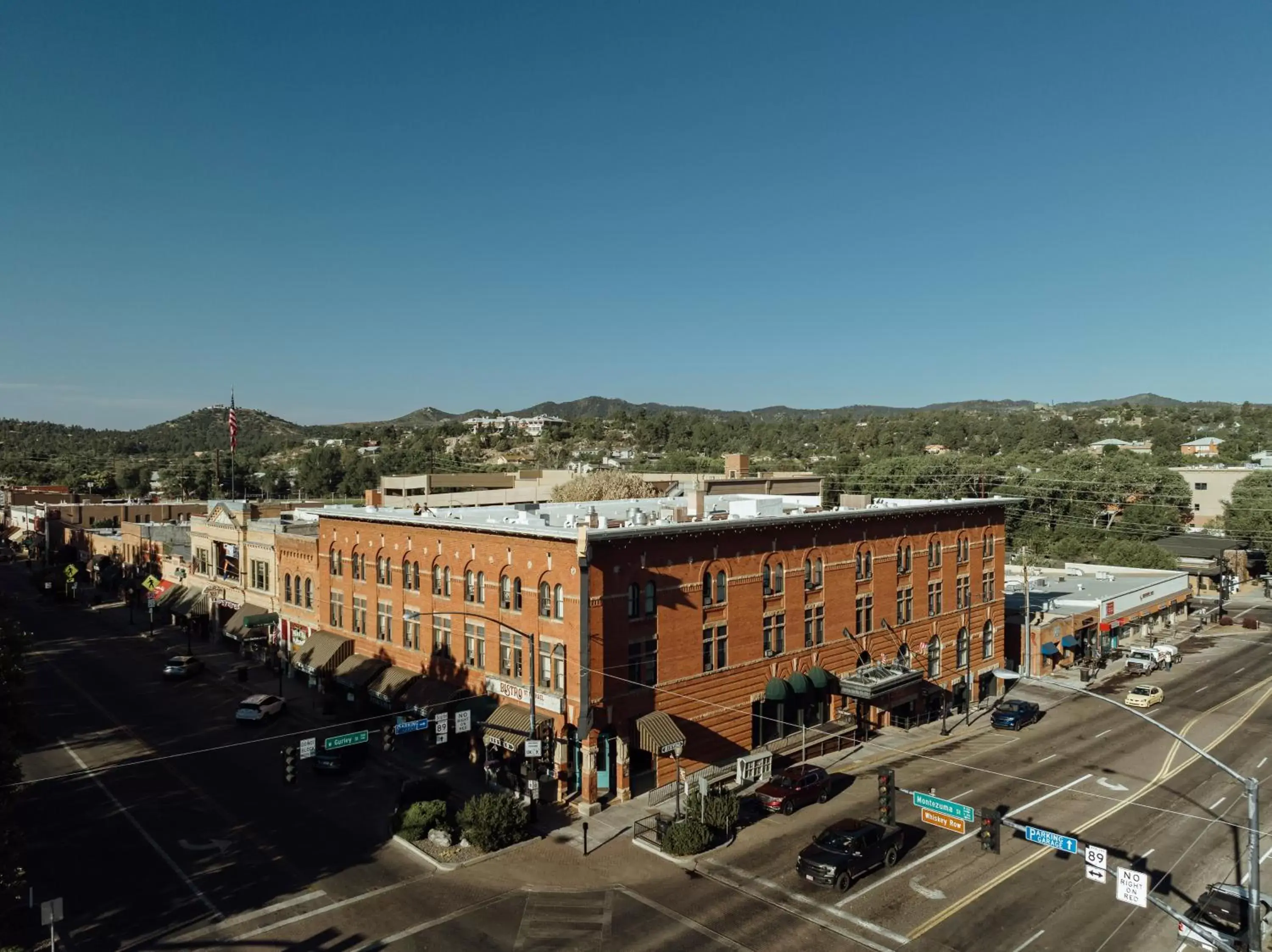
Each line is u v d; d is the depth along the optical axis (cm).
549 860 3088
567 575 3597
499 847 3175
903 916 2673
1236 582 9838
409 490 11019
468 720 3666
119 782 3872
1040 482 11281
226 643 6894
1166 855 3123
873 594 4900
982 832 2522
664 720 3712
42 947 2453
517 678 3903
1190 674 6278
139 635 7519
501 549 3966
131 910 2692
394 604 4709
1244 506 10519
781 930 2578
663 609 3803
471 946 2483
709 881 2920
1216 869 2997
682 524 3894
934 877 2953
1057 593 7388
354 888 2859
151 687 5656
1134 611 7494
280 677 5412
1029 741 4650
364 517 4925
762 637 4269
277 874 2966
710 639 4034
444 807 3284
